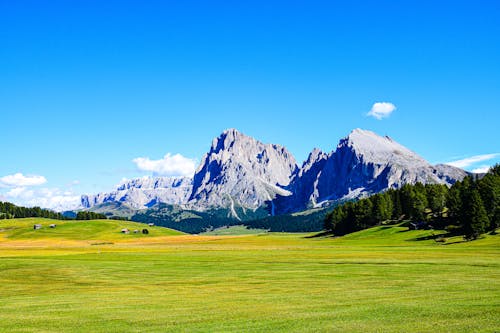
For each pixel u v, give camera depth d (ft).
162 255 324.39
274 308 112.27
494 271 180.14
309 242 568.41
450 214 547.08
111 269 231.91
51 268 238.68
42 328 96.63
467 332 80.84
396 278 168.66
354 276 179.42
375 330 84.99
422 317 94.12
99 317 106.93
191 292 150.41
